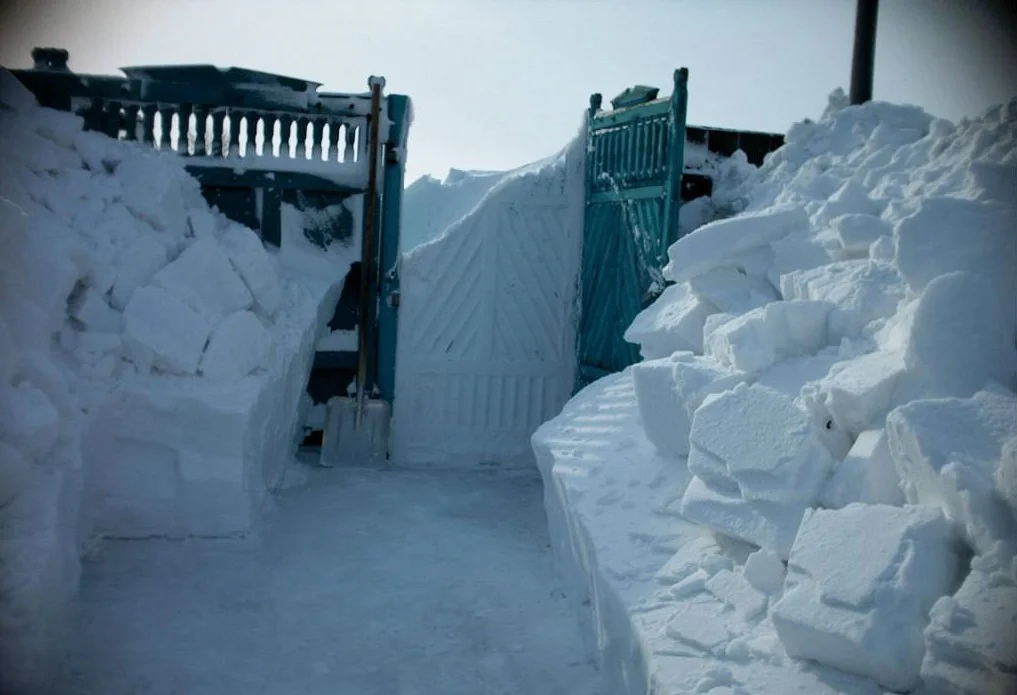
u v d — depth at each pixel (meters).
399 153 7.70
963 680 2.29
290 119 7.62
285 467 6.93
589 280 7.67
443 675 3.90
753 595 3.17
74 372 5.07
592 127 7.68
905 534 2.68
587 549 4.21
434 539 5.70
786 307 4.08
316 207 7.75
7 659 3.19
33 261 4.86
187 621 4.24
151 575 4.74
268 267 6.42
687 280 5.18
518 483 7.34
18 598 3.21
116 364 5.36
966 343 3.23
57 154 6.25
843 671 2.65
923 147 5.41
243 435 5.34
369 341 7.82
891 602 2.56
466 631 4.35
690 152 7.55
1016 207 3.70
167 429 5.27
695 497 3.62
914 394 3.26
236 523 5.37
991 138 4.68
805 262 4.85
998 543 2.50
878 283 4.09
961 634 2.35
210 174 7.54
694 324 5.08
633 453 4.71
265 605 4.50
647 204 6.57
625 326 6.87
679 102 6.13
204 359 5.55
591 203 7.68
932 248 3.69
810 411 3.48
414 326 7.86
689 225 7.07
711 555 3.56
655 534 3.96
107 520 5.17
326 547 5.39
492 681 3.85
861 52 7.98
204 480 5.29
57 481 3.88
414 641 4.23
